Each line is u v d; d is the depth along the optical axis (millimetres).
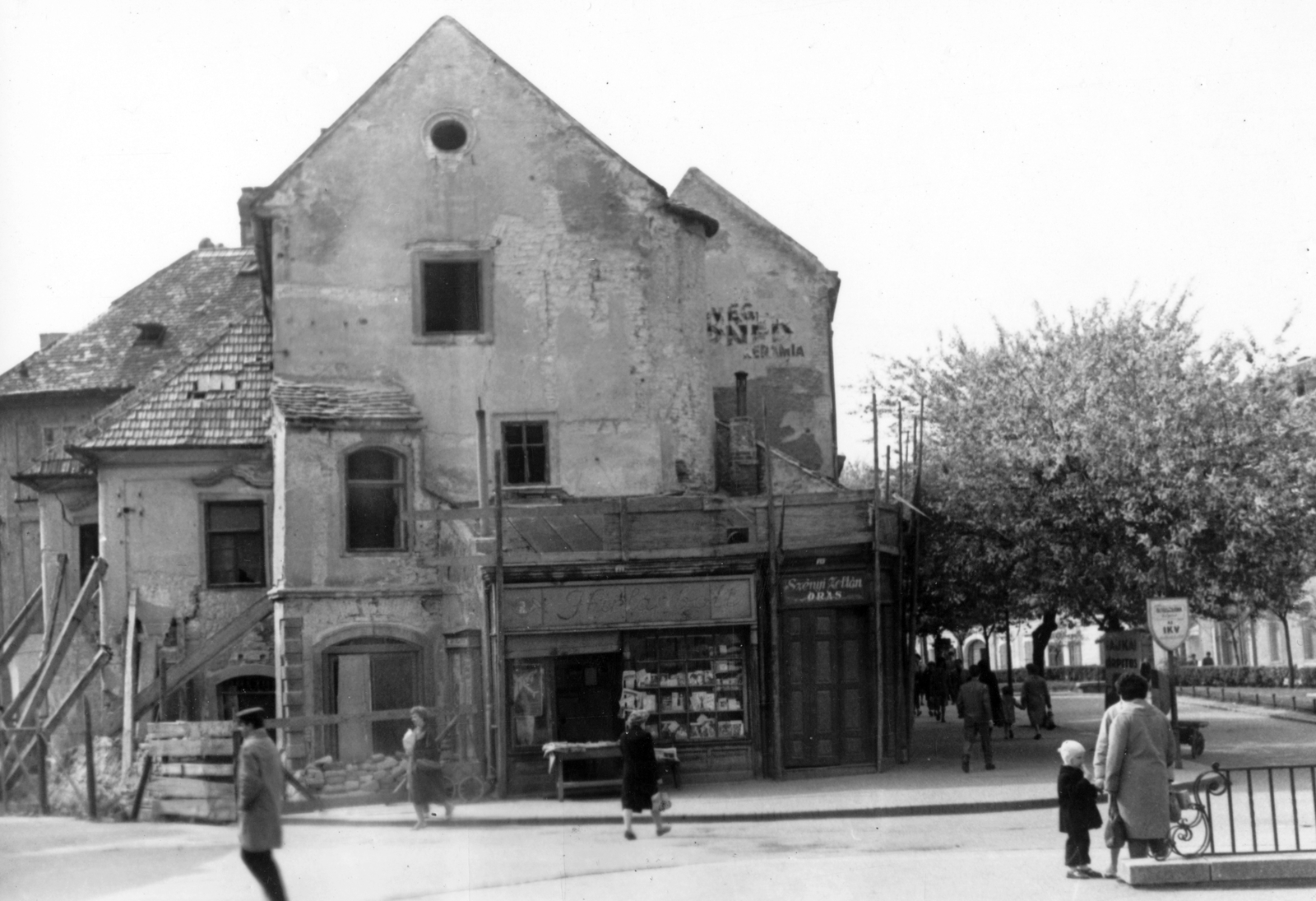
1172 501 30062
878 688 28172
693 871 17734
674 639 27797
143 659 31891
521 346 31469
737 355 40281
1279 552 30625
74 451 32094
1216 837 18719
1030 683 37906
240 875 17562
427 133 31688
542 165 31859
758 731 27828
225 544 32531
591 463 31375
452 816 23562
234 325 34281
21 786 26219
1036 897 15266
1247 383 32125
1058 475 31359
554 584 27312
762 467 34281
